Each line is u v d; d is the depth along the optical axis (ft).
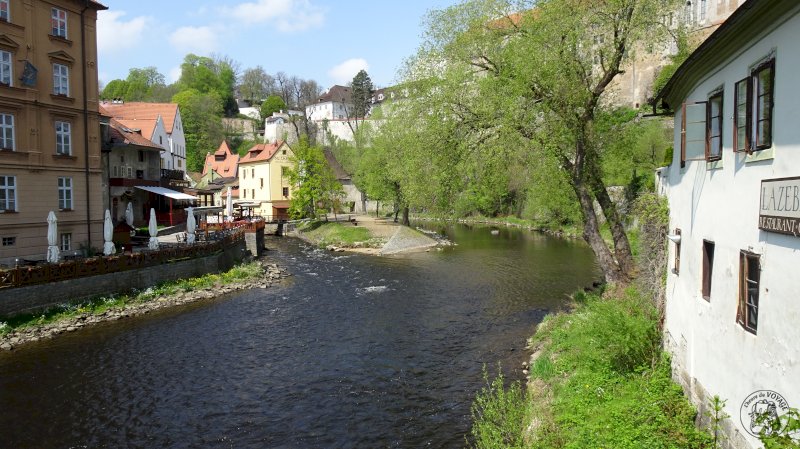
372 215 290.35
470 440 40.81
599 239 72.02
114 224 139.54
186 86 433.07
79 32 95.61
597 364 44.16
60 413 46.34
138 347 64.08
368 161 210.38
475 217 277.85
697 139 34.32
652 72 176.04
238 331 71.26
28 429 43.42
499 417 40.32
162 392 50.96
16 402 48.47
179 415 46.16
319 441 41.57
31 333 66.90
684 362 35.45
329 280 109.60
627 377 41.06
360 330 71.77
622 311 47.67
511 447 33.86
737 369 25.53
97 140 99.86
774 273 21.67
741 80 25.99
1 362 58.34
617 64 66.18
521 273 112.88
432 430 42.86
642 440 30.58
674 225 42.27
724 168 28.19
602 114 72.74
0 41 81.61
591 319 51.62
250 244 143.95
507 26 70.44
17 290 69.41
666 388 36.65
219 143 379.55
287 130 394.73
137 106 206.39
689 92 37.81
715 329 28.86
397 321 76.13
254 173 260.83
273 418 45.60
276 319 77.51
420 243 168.35
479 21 70.03
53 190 91.45
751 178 24.26
